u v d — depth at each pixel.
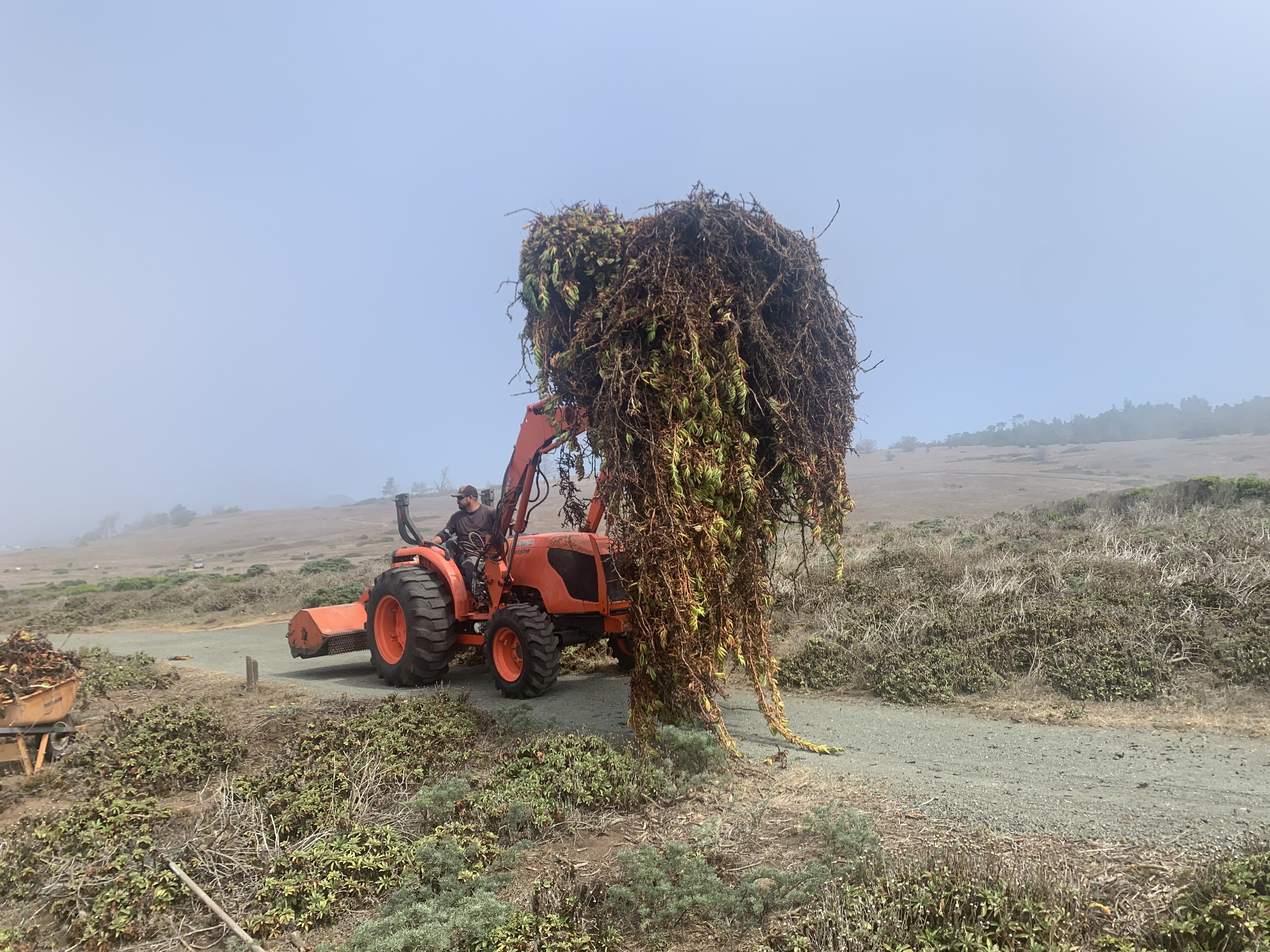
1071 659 7.00
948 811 4.39
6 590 39.09
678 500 5.24
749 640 6.05
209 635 16.52
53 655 6.73
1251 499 15.07
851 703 7.21
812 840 4.14
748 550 5.94
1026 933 2.87
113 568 57.72
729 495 5.62
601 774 4.92
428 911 3.54
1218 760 5.00
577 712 7.14
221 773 6.03
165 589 28.55
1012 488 42.31
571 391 5.79
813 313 5.90
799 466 5.73
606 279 5.61
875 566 11.80
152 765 5.91
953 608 8.80
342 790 5.04
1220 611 7.37
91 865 4.26
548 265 5.59
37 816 5.09
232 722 7.38
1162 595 7.95
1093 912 3.13
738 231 5.62
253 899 3.92
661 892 3.55
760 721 6.69
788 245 5.79
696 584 5.37
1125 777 4.79
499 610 8.12
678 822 4.53
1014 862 3.63
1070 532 13.64
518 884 3.92
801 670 8.09
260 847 4.34
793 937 3.08
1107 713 6.21
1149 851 3.71
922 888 3.20
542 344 5.78
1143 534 11.41
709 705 5.53
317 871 4.02
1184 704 6.17
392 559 10.00
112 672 9.60
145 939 3.76
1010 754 5.41
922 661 7.48
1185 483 16.50
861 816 4.22
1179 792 4.47
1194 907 2.97
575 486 7.52
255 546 66.81
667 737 5.38
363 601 10.39
